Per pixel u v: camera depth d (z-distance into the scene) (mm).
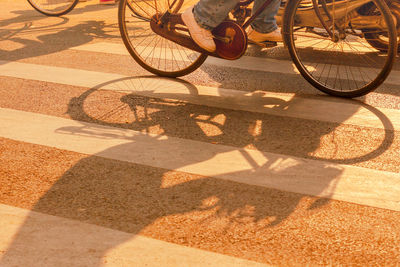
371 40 5234
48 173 2764
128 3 4391
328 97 3994
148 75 4492
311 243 2215
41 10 7375
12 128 3338
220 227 2311
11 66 4727
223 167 2850
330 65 4871
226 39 3707
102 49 5336
